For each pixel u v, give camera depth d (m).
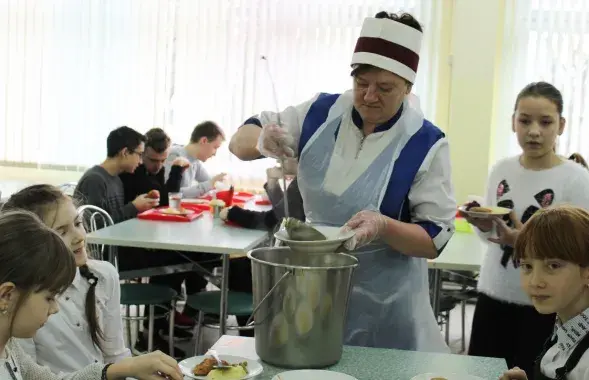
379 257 1.86
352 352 1.64
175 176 4.46
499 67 4.83
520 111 2.35
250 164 5.25
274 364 1.50
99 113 5.43
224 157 5.29
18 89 5.50
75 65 5.41
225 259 3.03
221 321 3.08
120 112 5.41
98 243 3.01
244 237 3.16
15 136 5.54
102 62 5.37
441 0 4.87
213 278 3.67
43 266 1.14
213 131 4.89
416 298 1.93
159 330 3.98
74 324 1.75
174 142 5.36
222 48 5.23
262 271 1.47
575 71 4.63
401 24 1.73
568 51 4.64
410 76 1.78
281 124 1.94
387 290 1.88
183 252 3.84
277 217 3.18
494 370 1.56
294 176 2.18
